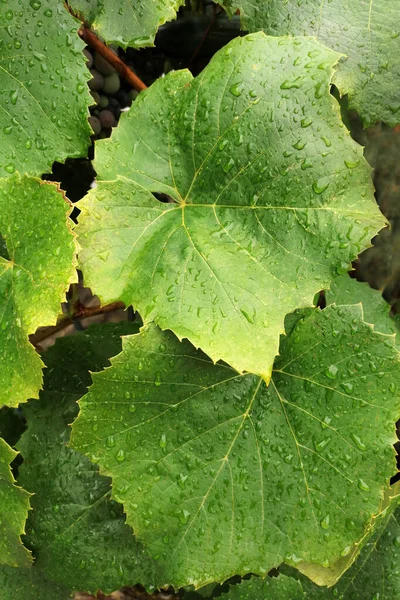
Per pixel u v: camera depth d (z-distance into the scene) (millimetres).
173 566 649
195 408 653
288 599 694
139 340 641
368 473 645
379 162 812
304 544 650
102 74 707
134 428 647
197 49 729
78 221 629
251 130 631
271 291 623
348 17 657
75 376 714
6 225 638
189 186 646
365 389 647
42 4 641
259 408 659
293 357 659
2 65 641
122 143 645
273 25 658
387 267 836
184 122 641
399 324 774
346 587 700
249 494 653
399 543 701
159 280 628
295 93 626
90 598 808
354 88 660
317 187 625
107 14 650
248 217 635
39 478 704
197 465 652
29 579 708
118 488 646
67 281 609
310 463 652
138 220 638
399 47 658
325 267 624
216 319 620
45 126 642
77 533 698
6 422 740
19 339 622
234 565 650
